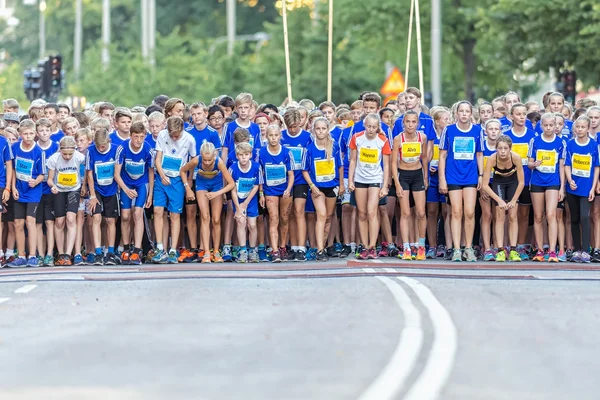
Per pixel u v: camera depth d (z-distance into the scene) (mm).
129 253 38969
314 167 38750
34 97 88438
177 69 110312
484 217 39000
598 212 39219
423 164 38938
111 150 38344
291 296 27719
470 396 16188
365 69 101938
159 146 38062
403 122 38594
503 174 38375
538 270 35531
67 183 38344
